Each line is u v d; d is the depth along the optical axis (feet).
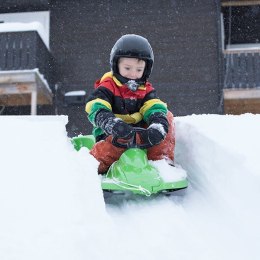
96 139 9.30
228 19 44.50
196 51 41.81
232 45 44.86
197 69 41.57
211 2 42.22
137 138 8.47
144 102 9.38
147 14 42.70
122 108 9.26
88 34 42.80
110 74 9.46
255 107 41.52
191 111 41.04
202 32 42.04
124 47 9.12
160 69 41.83
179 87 41.45
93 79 42.27
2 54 37.50
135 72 9.23
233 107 41.83
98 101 8.87
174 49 42.04
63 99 41.91
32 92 37.11
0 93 37.47
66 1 43.29
